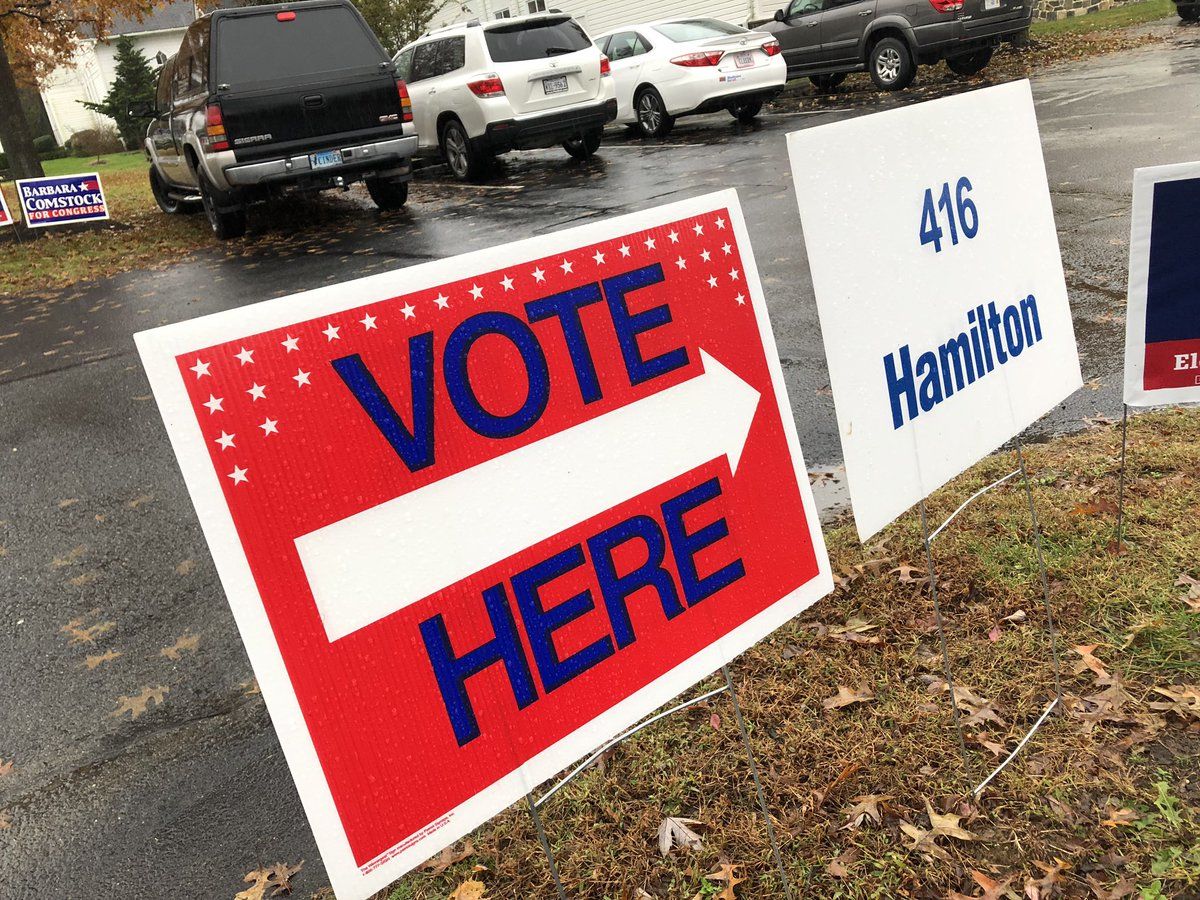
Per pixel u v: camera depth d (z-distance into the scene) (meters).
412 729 1.48
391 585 1.46
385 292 1.46
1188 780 2.32
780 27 15.87
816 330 5.78
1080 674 2.71
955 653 2.86
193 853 2.60
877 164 2.12
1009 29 14.23
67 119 47.28
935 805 2.37
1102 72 12.98
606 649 1.69
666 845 2.34
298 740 1.39
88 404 6.32
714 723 2.70
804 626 3.08
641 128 14.79
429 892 2.31
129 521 4.61
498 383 1.56
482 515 1.55
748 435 1.90
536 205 10.76
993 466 3.86
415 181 14.22
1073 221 6.67
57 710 3.30
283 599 1.37
